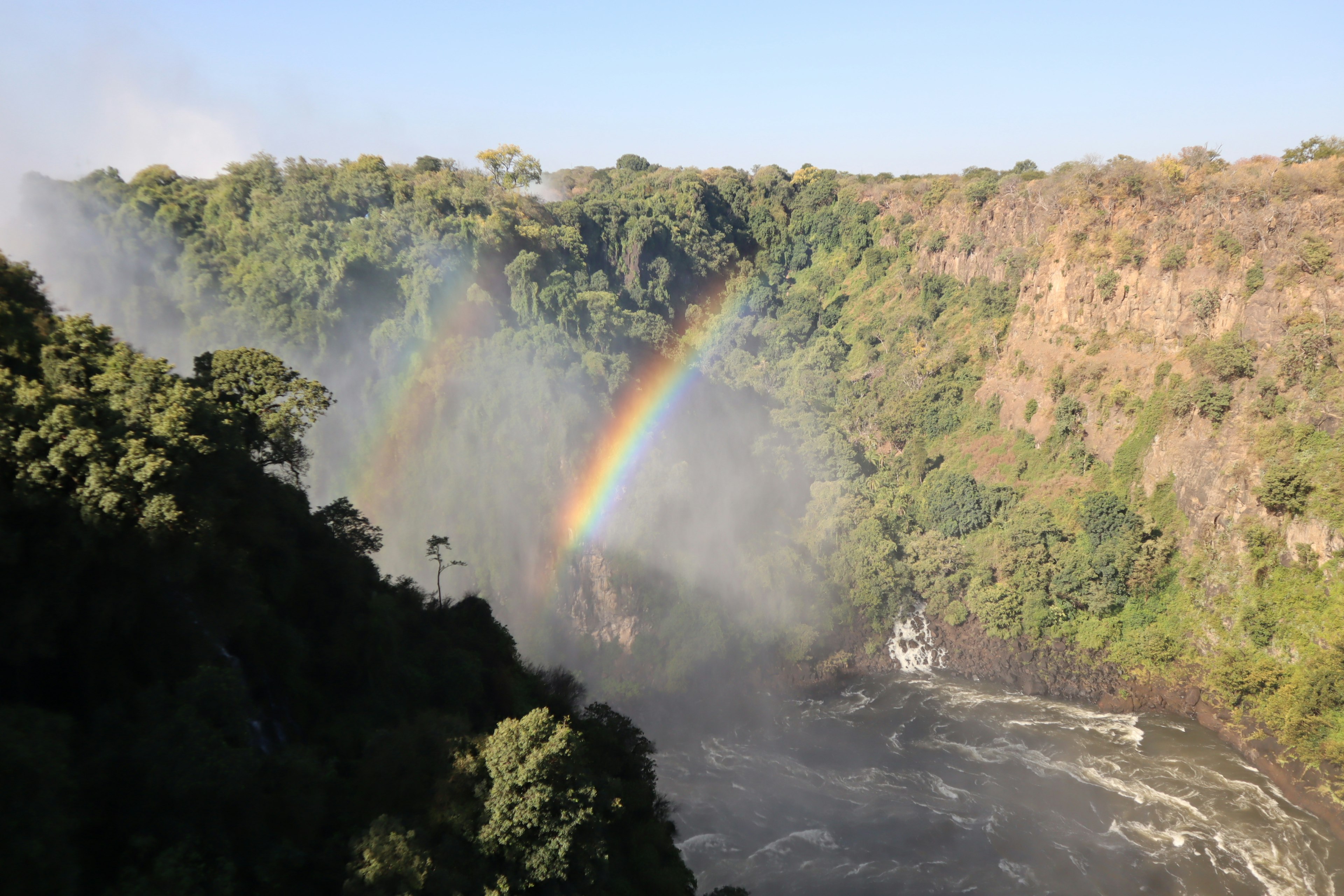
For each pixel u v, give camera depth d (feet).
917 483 405.18
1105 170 409.90
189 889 90.53
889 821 248.11
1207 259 350.23
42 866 83.15
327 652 158.20
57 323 148.97
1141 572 311.06
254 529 147.95
